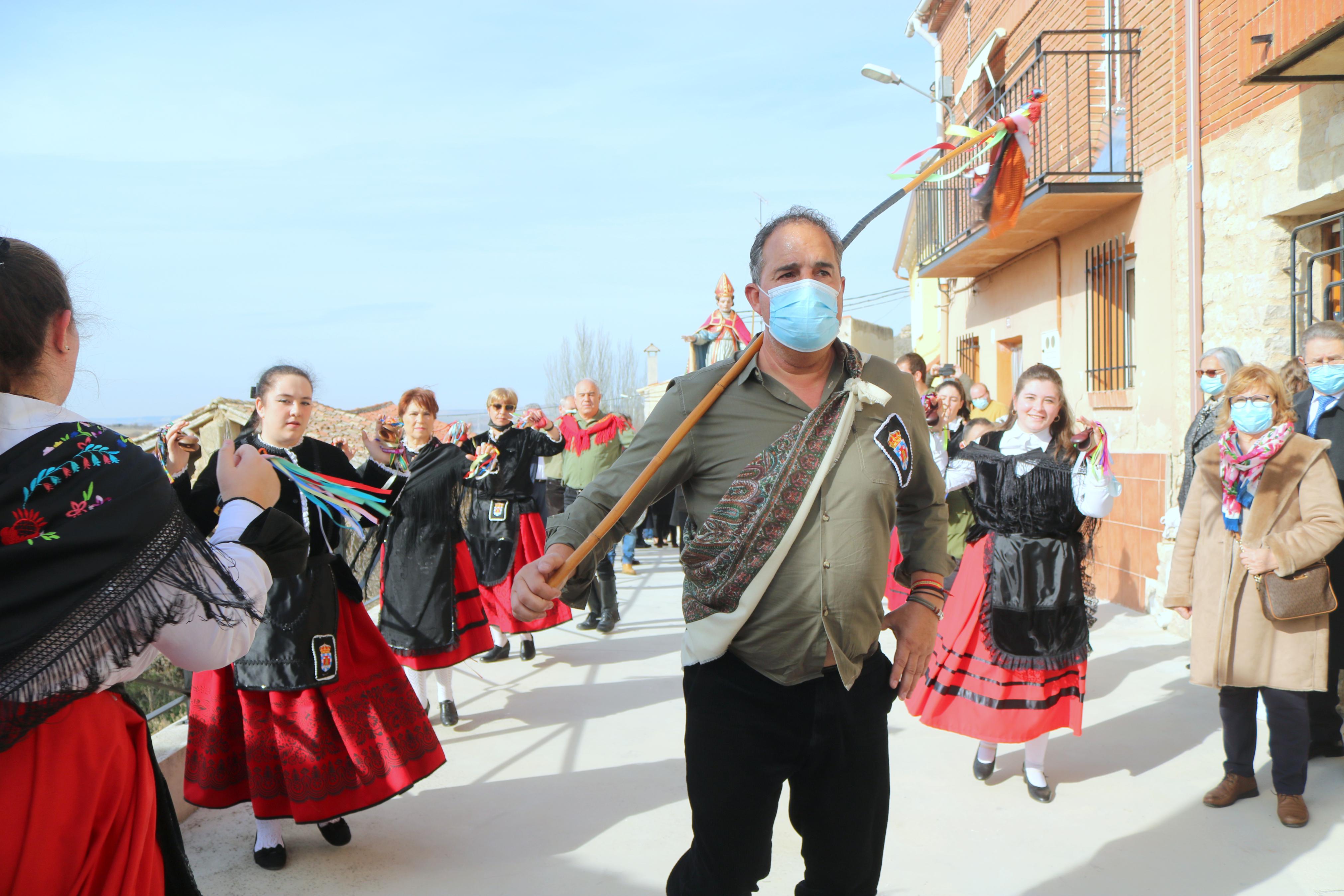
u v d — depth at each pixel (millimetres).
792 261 2045
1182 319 6844
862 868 2152
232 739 3447
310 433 3832
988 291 11391
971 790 4031
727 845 2086
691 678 2152
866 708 2113
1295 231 5648
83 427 1453
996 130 2340
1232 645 3650
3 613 1289
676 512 9672
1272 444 3562
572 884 3295
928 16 12961
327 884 3311
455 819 3863
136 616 1372
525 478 6629
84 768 1423
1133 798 3896
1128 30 7523
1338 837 3473
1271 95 5852
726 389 2125
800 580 2012
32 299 1461
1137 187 7441
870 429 2078
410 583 4984
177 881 1631
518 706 5449
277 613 3311
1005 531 3938
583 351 35781
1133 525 7352
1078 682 3920
